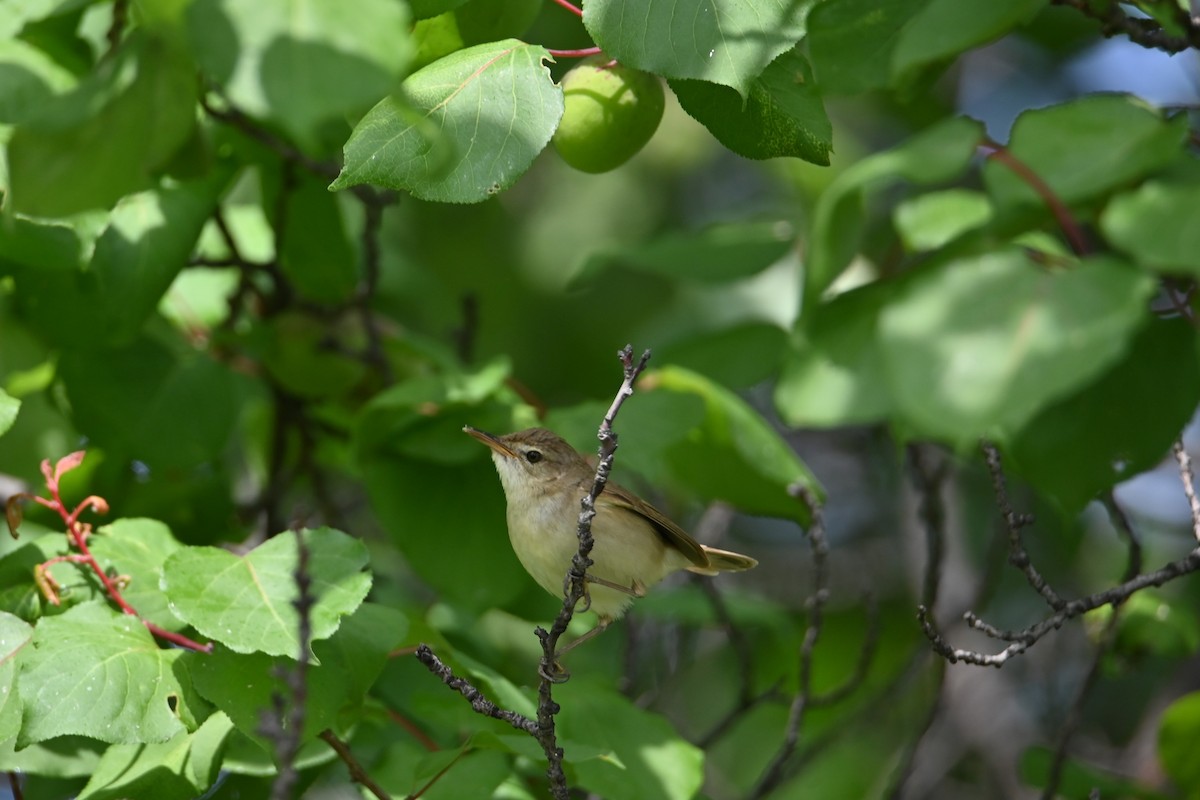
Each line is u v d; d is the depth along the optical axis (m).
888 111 17.81
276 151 10.00
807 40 7.21
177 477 11.15
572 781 9.02
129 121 5.59
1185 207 4.80
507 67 6.81
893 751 15.90
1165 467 15.62
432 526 10.49
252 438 13.83
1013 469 8.88
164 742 7.39
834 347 7.15
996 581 13.04
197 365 10.94
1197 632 11.52
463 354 13.09
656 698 12.84
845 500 17.80
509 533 9.83
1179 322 7.34
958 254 6.45
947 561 15.55
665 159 18.00
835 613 16.70
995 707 15.10
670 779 9.10
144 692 7.17
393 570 14.80
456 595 10.33
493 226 17.77
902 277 6.97
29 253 8.99
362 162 6.57
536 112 6.72
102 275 9.49
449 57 6.96
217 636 6.91
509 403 10.87
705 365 11.58
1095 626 11.57
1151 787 12.30
